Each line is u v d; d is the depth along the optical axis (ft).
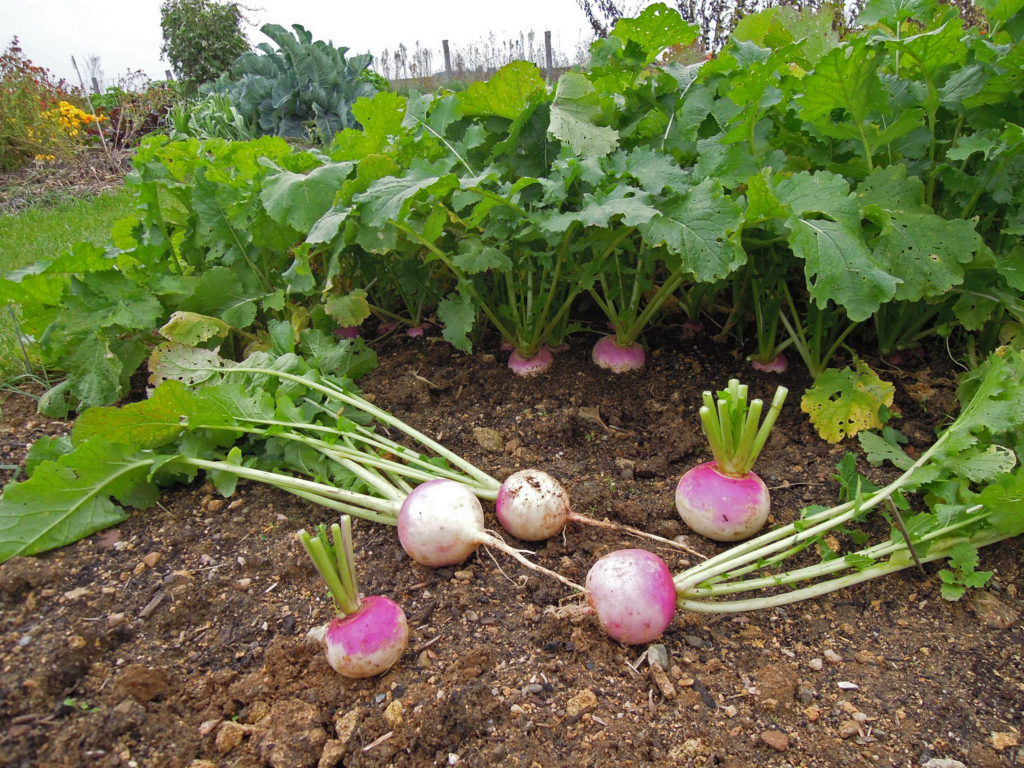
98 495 2.36
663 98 3.16
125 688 1.82
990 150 2.60
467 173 3.06
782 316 3.18
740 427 2.27
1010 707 1.82
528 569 2.26
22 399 3.15
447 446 2.85
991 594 2.15
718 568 2.06
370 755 1.73
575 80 2.90
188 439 2.47
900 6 2.98
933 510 2.19
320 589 2.18
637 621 1.91
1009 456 2.02
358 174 2.71
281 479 2.42
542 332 3.29
